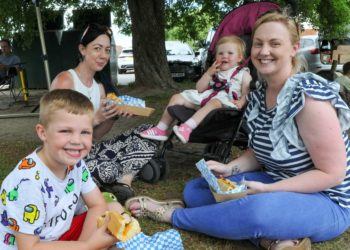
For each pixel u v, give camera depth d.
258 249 2.40
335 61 8.20
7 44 8.70
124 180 3.25
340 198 2.32
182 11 11.92
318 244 2.43
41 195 1.74
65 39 11.45
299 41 2.34
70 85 3.01
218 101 3.46
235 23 4.16
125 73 18.80
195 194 2.74
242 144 3.77
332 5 12.19
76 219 2.05
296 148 2.27
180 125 3.37
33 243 1.72
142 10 9.63
